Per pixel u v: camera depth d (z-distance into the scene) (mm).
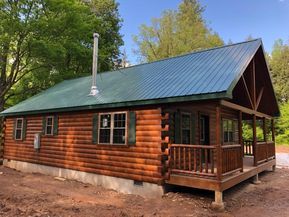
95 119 11094
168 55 37406
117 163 10109
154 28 39188
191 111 11055
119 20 34375
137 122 9617
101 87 12852
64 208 7160
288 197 9023
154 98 8672
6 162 16359
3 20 18484
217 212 7289
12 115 16062
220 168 7625
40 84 24578
